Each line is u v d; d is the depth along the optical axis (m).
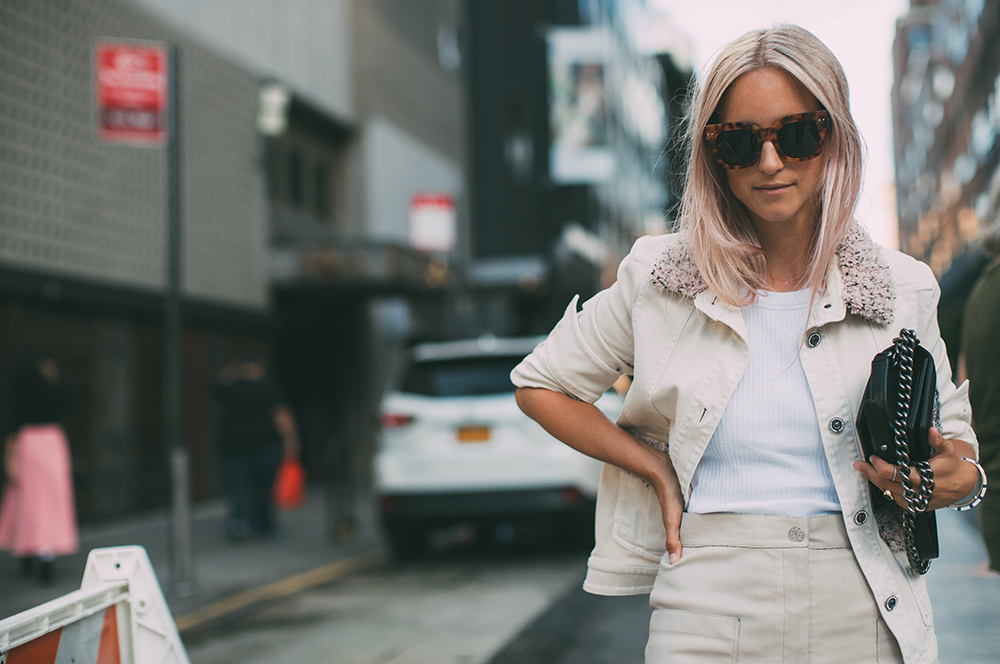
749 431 1.48
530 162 28.38
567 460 7.61
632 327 1.61
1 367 9.17
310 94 16.61
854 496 1.44
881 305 1.46
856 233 1.53
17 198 9.68
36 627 1.90
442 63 23.88
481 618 5.54
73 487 10.34
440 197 19.16
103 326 10.93
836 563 1.44
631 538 1.69
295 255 14.85
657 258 1.58
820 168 1.49
